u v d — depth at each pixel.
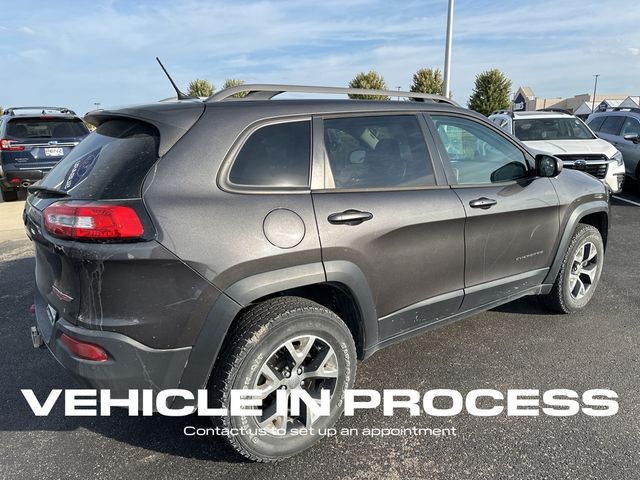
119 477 2.31
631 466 2.32
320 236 2.34
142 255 1.98
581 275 4.10
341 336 2.46
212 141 2.21
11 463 2.42
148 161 2.12
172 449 2.52
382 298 2.68
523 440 2.53
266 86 2.53
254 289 2.18
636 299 4.38
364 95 2.88
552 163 3.38
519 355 3.41
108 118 2.55
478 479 2.26
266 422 2.32
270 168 2.33
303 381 2.46
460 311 3.18
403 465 2.37
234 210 2.16
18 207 9.97
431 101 3.24
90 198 2.07
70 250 2.00
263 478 2.29
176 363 2.12
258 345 2.19
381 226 2.56
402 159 2.81
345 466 2.37
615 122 10.77
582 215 3.78
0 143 9.59
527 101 75.25
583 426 2.63
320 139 2.51
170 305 2.05
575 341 3.60
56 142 9.91
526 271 3.54
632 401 2.85
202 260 2.06
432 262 2.86
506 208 3.20
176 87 2.71
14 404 2.94
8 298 4.70
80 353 2.06
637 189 10.01
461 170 3.09
